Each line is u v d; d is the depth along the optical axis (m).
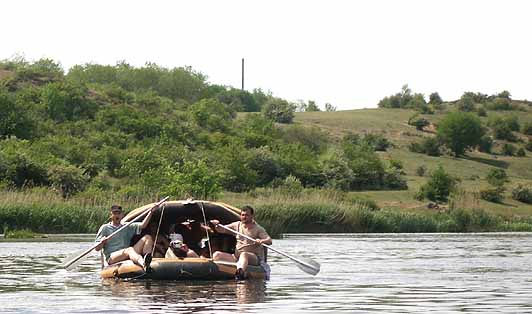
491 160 131.62
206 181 61.62
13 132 86.38
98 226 50.03
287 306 17.28
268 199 59.66
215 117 108.12
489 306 17.45
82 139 88.12
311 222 57.41
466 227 68.62
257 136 101.38
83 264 28.67
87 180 70.06
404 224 62.25
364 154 99.69
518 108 173.12
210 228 25.02
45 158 73.69
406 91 172.50
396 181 95.31
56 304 17.50
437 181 89.94
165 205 25.44
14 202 50.12
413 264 28.98
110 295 19.03
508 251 37.44
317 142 119.12
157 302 17.83
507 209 91.31
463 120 131.00
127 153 81.94
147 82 149.75
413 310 16.81
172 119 102.38
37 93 99.06
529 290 20.53
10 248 36.25
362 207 61.62
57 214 49.50
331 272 25.66
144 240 23.97
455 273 25.39
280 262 29.98
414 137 138.75
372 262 29.94
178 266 22.14
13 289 20.28
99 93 104.75
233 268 22.56
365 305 17.50
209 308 16.92
